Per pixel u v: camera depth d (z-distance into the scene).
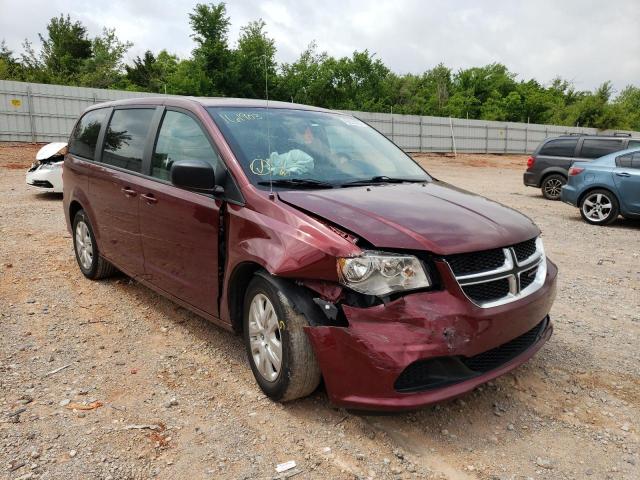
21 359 3.75
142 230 4.26
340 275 2.74
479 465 2.72
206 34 35.88
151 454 2.73
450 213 3.18
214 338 4.16
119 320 4.49
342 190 3.47
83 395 3.29
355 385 2.71
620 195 9.88
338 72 49.72
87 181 5.15
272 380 3.17
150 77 56.62
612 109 54.03
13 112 25.02
